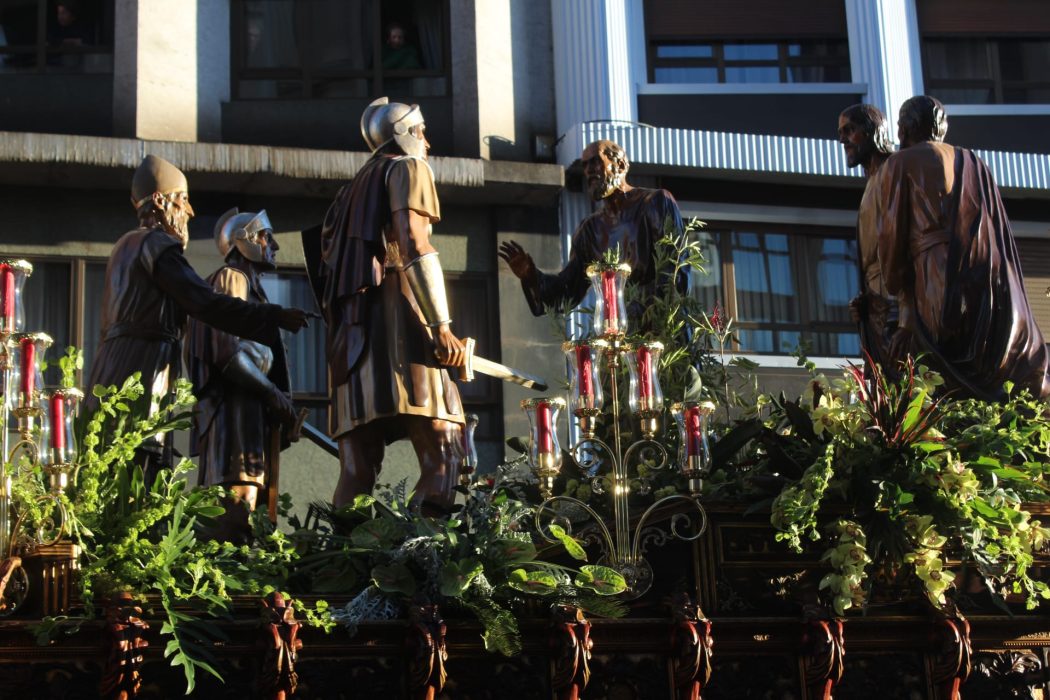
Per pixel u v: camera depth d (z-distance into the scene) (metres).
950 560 9.84
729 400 11.48
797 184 19.56
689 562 9.50
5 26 18.53
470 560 8.87
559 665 8.80
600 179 11.81
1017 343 10.87
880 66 20.17
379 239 10.17
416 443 10.07
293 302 18.16
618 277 9.75
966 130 20.48
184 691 8.34
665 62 19.80
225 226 11.77
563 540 9.11
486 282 18.58
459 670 8.86
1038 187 20.27
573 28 19.34
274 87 19.03
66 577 8.21
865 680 9.48
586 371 9.57
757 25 20.11
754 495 9.80
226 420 10.91
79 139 17.58
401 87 19.23
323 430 17.78
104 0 18.75
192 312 10.23
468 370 10.04
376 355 10.02
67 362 8.44
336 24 19.31
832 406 9.89
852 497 9.73
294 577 9.14
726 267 19.19
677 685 9.02
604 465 10.66
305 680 8.58
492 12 19.44
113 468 8.61
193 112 18.66
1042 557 10.00
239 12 19.12
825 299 19.48
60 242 17.73
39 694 8.12
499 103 19.20
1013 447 9.84
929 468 9.62
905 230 11.12
